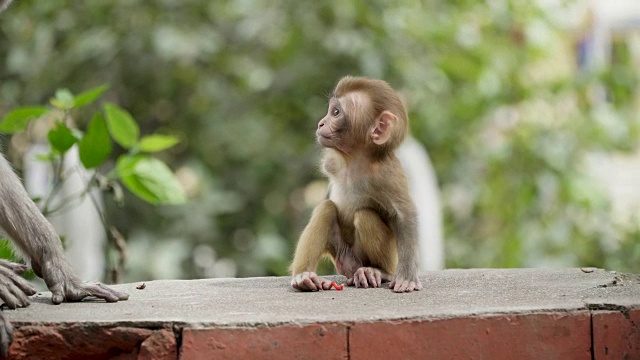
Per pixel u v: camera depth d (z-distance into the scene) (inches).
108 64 664.4
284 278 334.6
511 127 731.4
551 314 254.5
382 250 321.4
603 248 658.2
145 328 244.5
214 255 700.7
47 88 660.1
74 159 521.0
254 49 689.6
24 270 288.8
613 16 848.3
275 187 710.5
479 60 706.2
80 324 246.2
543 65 828.0
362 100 318.3
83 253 519.8
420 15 692.1
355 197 324.5
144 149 393.4
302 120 711.1
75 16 666.2
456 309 255.6
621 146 711.7
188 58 655.1
